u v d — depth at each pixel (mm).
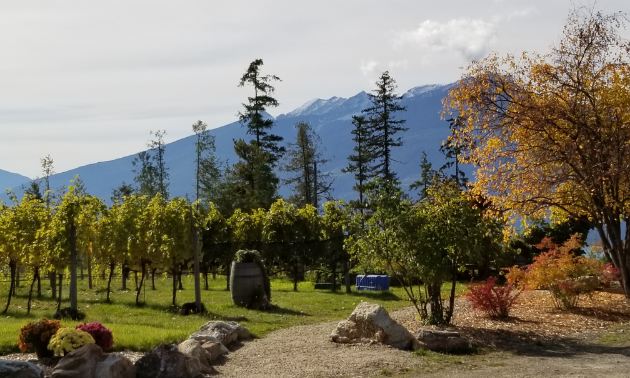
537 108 18109
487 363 10906
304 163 64125
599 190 18656
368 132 60188
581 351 12203
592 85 18578
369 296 24812
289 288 30656
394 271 15438
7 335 12055
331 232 27891
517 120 18266
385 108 59938
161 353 9688
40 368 8852
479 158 19625
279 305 21219
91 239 19719
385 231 14477
